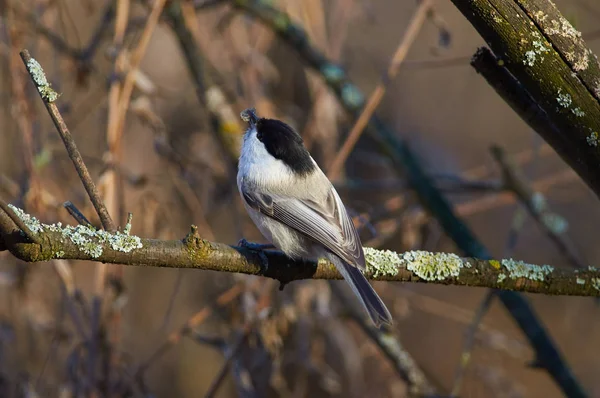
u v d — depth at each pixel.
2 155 11.05
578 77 4.93
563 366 9.30
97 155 10.67
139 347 11.88
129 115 11.16
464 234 10.08
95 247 4.96
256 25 11.78
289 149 7.39
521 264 5.90
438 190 10.56
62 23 10.20
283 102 12.45
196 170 11.21
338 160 8.91
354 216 9.37
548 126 5.77
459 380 8.95
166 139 10.18
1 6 9.96
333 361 12.12
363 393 11.37
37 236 4.74
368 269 5.93
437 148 15.42
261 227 7.28
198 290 12.14
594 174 5.40
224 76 12.04
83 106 10.84
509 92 5.76
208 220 11.14
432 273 5.86
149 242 5.20
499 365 12.95
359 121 9.00
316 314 10.08
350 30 13.63
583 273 5.93
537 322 9.50
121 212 9.02
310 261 6.37
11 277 9.36
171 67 12.50
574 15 7.68
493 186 10.52
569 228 15.85
